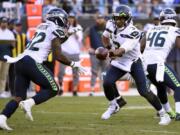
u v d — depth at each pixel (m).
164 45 22.53
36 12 36.66
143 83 21.47
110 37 22.08
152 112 26.05
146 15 46.50
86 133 18.67
